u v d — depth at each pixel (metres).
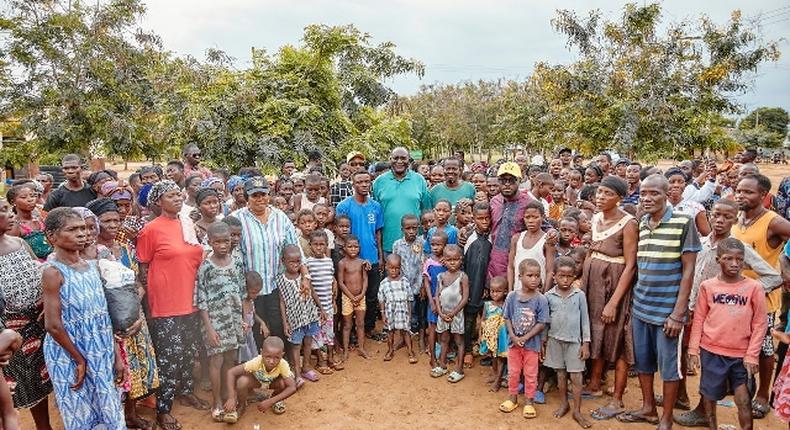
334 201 7.41
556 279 4.76
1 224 3.69
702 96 14.20
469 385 5.41
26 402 3.90
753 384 4.21
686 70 14.37
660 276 4.24
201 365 5.20
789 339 3.83
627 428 4.52
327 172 12.34
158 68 16.42
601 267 4.66
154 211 4.89
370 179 6.30
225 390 4.84
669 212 4.26
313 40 12.86
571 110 15.20
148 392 4.44
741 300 3.96
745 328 3.95
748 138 43.41
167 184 4.48
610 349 4.68
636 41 14.62
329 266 5.73
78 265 3.77
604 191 4.60
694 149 14.59
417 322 6.57
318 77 13.05
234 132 11.91
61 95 15.88
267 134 11.92
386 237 6.57
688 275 4.14
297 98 12.65
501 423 4.65
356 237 6.09
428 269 5.86
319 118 12.88
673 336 4.21
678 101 14.19
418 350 6.35
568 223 5.21
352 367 5.85
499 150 37.78
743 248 3.91
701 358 4.20
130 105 17.02
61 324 3.60
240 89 12.02
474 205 6.02
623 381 4.74
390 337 6.02
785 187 7.62
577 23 15.20
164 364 4.53
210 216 5.11
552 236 5.14
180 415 4.83
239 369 4.59
